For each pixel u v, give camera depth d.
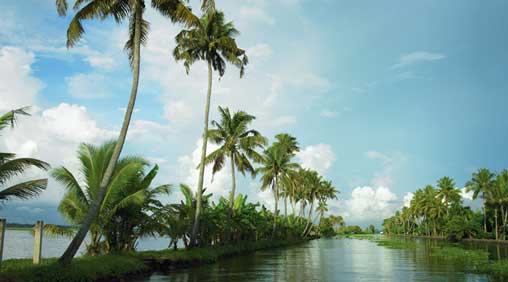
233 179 37.31
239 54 31.67
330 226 143.88
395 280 18.22
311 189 84.06
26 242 50.84
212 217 33.38
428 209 103.12
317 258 32.03
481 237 78.69
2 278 12.20
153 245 60.59
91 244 21.16
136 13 17.95
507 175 74.38
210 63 31.19
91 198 20.42
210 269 22.58
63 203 19.58
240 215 39.88
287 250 44.06
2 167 13.60
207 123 30.59
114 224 21.72
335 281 17.81
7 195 13.71
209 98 31.02
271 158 55.72
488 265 22.98
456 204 95.31
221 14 31.25
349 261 29.16
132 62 19.45
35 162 14.12
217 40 30.36
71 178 19.16
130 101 17.27
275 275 19.84
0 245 12.77
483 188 75.25
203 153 30.16
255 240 51.09
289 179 59.50
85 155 20.92
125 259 19.03
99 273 15.70
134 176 22.30
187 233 29.62
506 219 75.06
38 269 13.59
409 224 156.25
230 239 42.72
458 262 27.80
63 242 55.84
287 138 63.09
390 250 44.62
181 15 18.31
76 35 17.34
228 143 36.66
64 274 13.88
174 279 17.83
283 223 65.06
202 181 29.70
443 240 83.94
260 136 37.62
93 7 17.28
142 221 22.59
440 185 96.69
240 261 28.34
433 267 24.36
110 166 16.56
